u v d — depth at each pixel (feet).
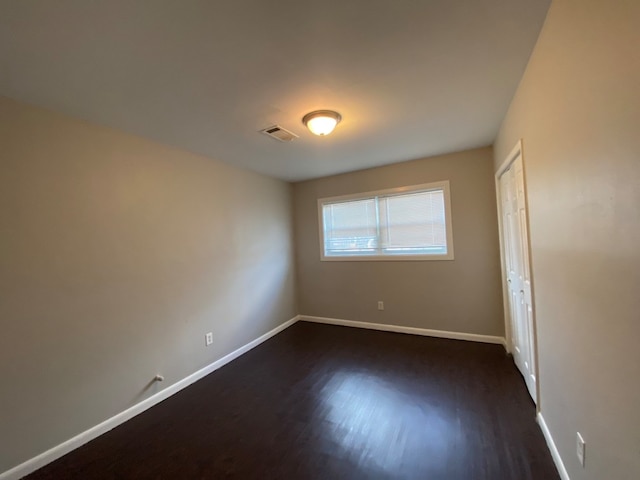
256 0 3.76
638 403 2.74
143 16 3.95
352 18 4.19
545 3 4.16
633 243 2.68
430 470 5.32
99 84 5.56
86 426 6.58
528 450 5.67
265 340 12.57
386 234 13.08
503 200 9.63
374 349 11.03
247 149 9.68
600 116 3.16
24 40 4.28
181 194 9.23
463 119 8.12
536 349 6.38
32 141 6.05
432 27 4.48
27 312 5.83
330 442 6.16
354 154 10.89
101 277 7.05
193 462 5.78
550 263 5.17
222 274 10.64
